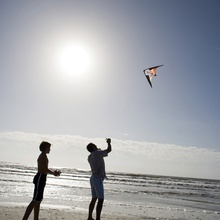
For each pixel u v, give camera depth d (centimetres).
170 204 1866
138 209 1438
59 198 1719
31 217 821
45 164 635
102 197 698
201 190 4188
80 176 6281
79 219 855
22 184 2589
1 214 835
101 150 722
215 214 1489
